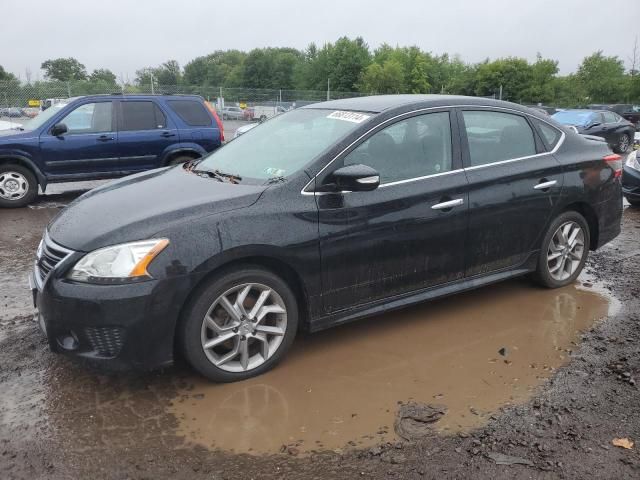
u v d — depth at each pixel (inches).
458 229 167.0
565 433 118.4
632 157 364.5
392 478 105.5
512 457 110.9
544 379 141.0
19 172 355.9
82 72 3614.7
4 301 191.5
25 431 119.2
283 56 3732.8
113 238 126.6
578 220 199.8
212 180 156.9
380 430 120.5
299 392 135.1
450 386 137.9
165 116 383.9
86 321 123.9
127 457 111.3
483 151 175.8
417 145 163.5
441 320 175.6
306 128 169.3
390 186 155.7
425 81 2674.7
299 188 143.4
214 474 106.8
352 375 143.1
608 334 166.1
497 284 206.8
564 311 182.9
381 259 154.5
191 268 127.5
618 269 227.8
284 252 138.2
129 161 376.5
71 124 362.9
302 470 108.0
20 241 274.7
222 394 134.1
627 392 134.0
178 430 120.0
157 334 126.9
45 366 146.0
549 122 195.9
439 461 110.1
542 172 185.5
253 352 144.4
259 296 139.8
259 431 120.0
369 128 156.0
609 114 800.3
